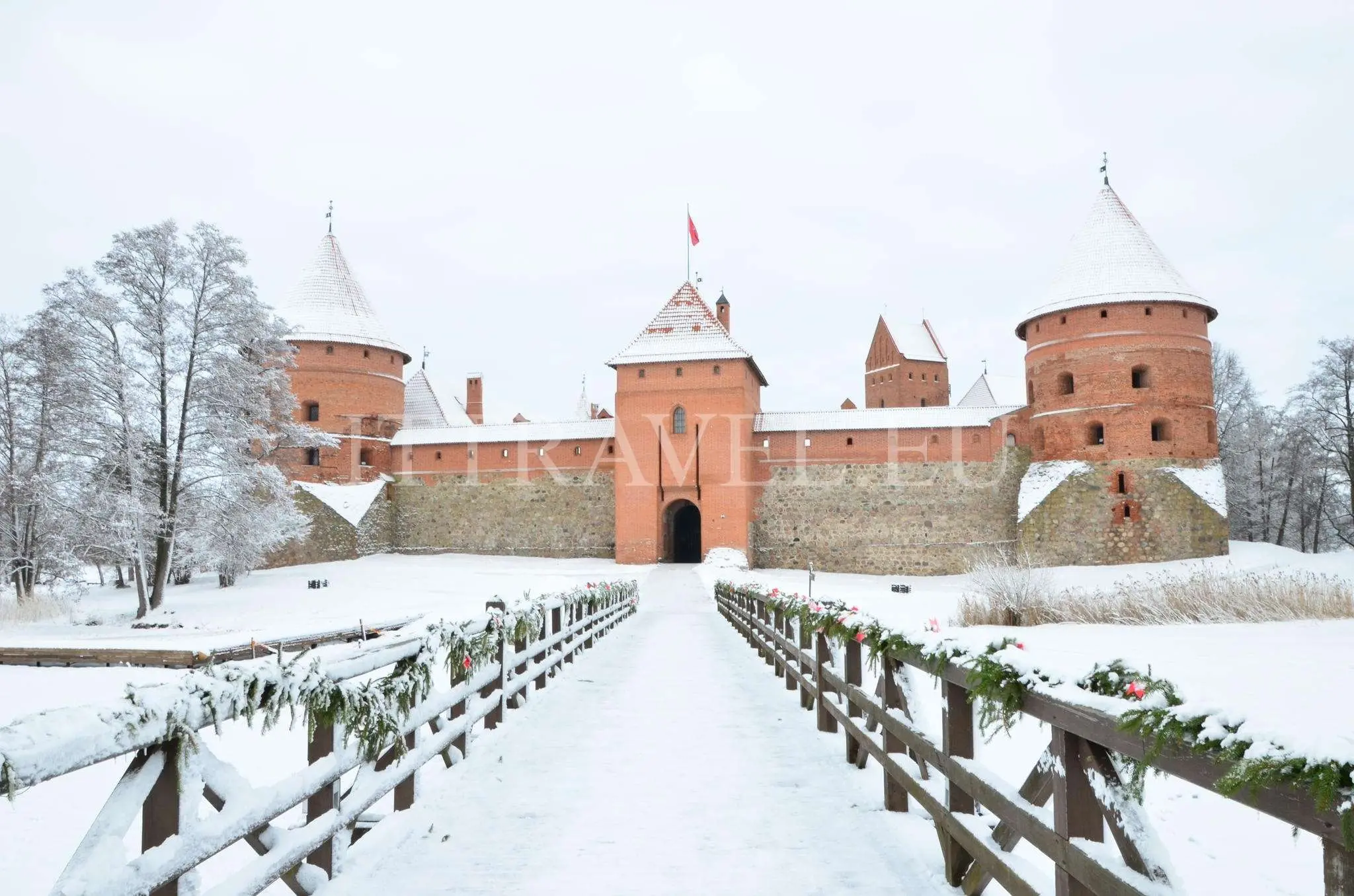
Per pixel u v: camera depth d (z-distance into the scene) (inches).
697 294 1726.1
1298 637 483.5
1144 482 1466.5
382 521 1806.1
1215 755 86.3
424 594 1251.8
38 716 93.7
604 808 223.0
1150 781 251.3
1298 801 78.4
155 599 1171.3
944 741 169.3
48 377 1087.6
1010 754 288.0
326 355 1827.0
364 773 186.7
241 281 1233.4
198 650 631.2
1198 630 560.7
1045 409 1576.0
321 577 1496.1
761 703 377.4
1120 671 112.2
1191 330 1507.1
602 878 174.4
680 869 179.3
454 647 250.7
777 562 1662.2
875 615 243.3
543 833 203.6
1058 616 690.2
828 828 205.3
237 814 126.5
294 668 146.2
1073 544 1485.0
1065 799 115.8
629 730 319.9
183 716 114.3
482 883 171.9
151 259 1173.7
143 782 110.4
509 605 354.0
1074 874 112.9
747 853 188.7
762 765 266.4
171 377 1186.0
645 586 1301.7
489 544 1780.3
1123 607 676.1
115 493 1086.4
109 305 1113.4
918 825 203.3
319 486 1739.7
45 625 1029.8
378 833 189.2
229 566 1343.5
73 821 256.4
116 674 594.9
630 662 527.5
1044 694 123.3
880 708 220.2
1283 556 1360.7
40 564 1246.3
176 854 110.9
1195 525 1429.6
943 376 2682.1
